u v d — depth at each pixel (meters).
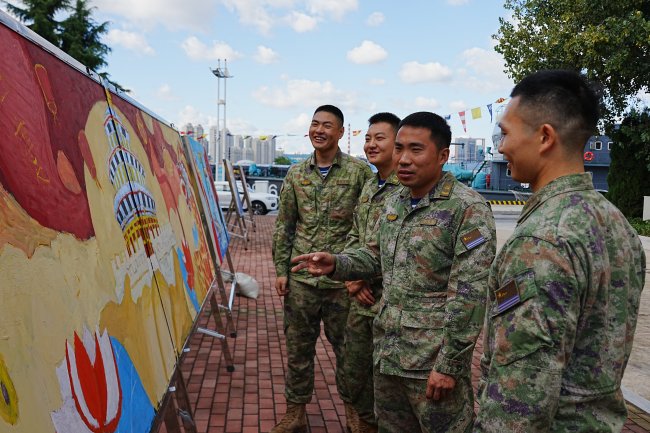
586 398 1.38
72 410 1.36
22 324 1.23
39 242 1.38
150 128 3.22
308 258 2.50
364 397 3.21
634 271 1.47
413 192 2.47
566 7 14.69
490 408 1.37
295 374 3.42
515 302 1.37
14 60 1.48
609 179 16.62
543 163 1.49
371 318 3.10
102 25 27.56
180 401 2.67
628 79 14.95
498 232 15.60
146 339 2.08
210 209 5.68
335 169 3.56
